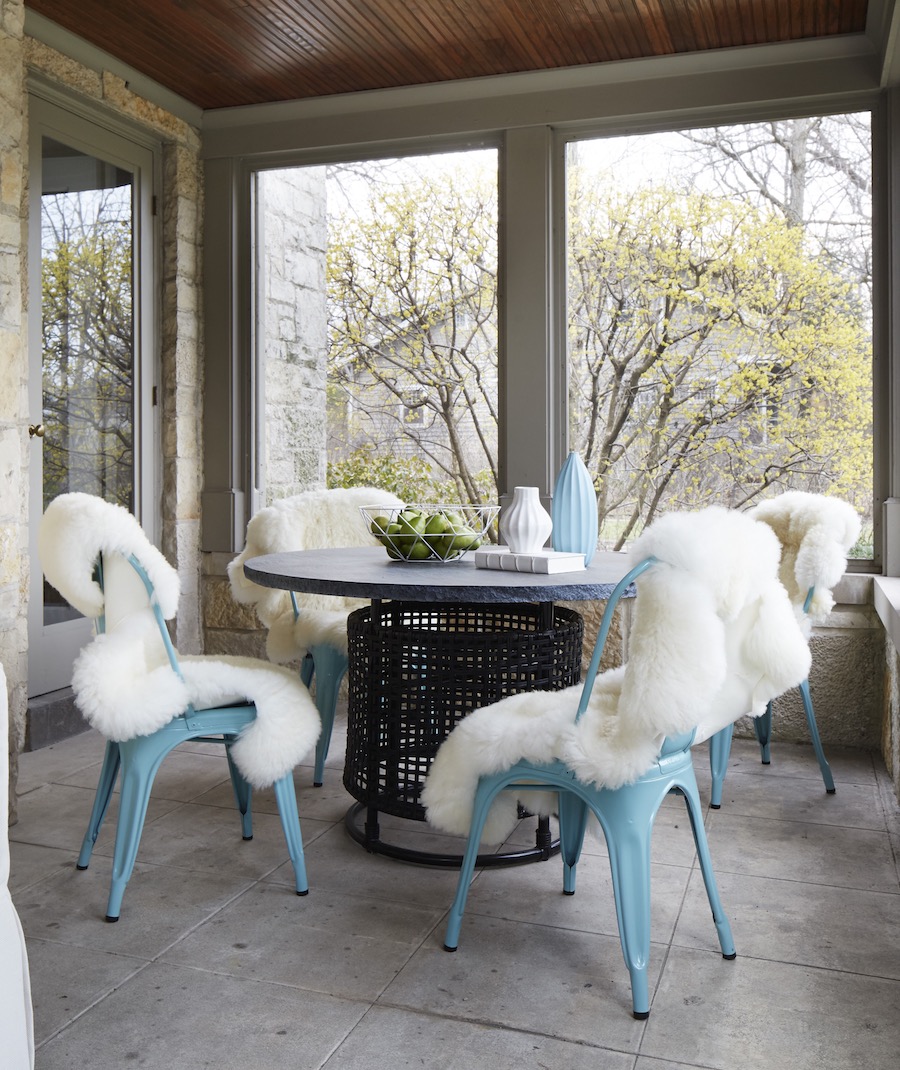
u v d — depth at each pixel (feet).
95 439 12.89
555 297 12.96
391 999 6.17
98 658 7.06
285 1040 5.72
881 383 11.76
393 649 8.43
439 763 6.60
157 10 11.10
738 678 6.44
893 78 11.26
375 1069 5.44
